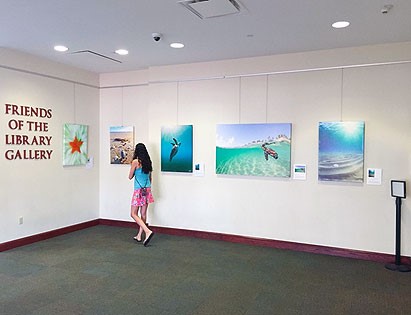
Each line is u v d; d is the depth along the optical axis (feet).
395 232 15.98
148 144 21.53
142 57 18.83
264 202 18.60
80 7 12.00
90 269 14.80
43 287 12.87
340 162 16.79
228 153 19.19
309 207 17.62
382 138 16.16
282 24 13.53
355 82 16.58
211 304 11.58
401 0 11.24
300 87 17.65
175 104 20.61
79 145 21.76
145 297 12.08
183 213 20.56
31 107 18.62
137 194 18.72
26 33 14.82
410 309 11.29
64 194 20.88
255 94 18.63
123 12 12.41
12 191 17.75
